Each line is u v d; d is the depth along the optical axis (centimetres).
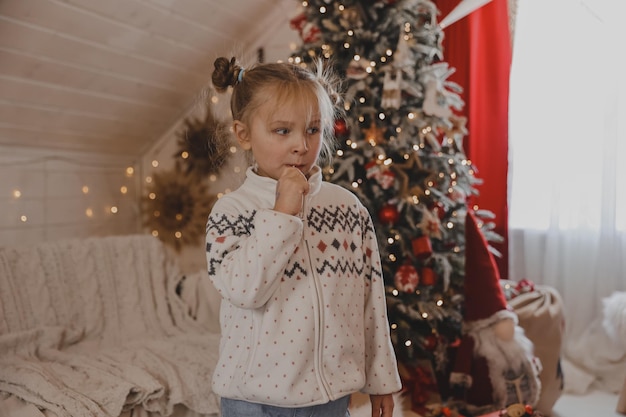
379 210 249
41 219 321
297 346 104
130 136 370
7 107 277
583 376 295
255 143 109
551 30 326
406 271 246
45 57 266
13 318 213
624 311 264
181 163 381
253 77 111
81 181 348
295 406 104
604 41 311
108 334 237
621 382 288
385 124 262
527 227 337
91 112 323
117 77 312
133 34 291
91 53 284
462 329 255
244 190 115
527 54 333
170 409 189
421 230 258
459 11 320
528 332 256
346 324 109
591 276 318
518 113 338
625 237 312
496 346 240
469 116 337
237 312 111
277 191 102
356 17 259
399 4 259
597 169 317
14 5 231
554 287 328
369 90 256
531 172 335
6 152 301
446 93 264
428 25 272
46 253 233
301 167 108
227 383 109
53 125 311
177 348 220
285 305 105
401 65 249
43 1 238
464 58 336
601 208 314
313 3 269
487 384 240
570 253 324
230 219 110
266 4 349
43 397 172
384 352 120
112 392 177
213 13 320
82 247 244
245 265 98
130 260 256
